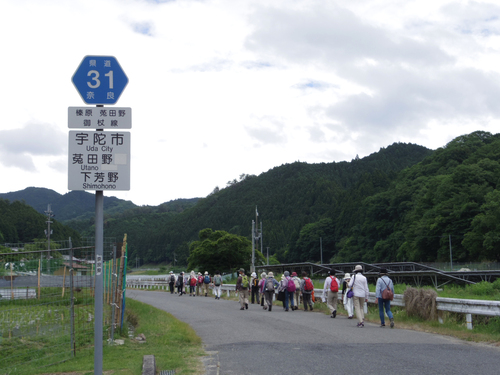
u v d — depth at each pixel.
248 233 124.38
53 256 12.45
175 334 10.85
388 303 12.41
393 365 7.30
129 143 5.38
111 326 10.48
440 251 62.81
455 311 11.72
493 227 53.47
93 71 5.45
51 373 7.32
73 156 5.29
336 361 7.68
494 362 7.50
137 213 163.62
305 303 18.20
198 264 63.25
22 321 10.20
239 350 9.10
